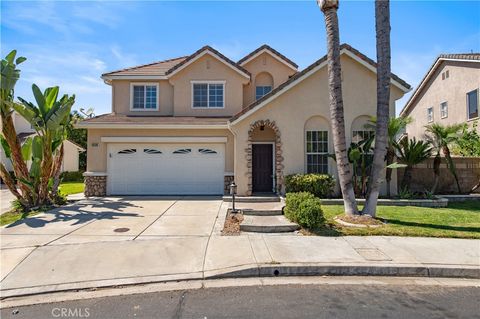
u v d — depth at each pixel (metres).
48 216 9.84
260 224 8.28
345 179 9.06
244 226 8.13
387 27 9.06
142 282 5.20
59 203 11.97
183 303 4.50
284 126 13.02
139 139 14.49
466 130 17.84
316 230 7.94
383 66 9.07
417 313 4.20
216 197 13.72
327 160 13.12
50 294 4.87
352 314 4.16
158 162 14.66
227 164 14.60
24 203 11.12
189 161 14.67
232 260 5.96
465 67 20.22
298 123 13.03
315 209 8.09
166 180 14.62
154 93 17.11
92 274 5.46
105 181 14.49
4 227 8.48
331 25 9.05
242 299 4.62
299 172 12.94
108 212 10.44
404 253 6.31
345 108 12.95
